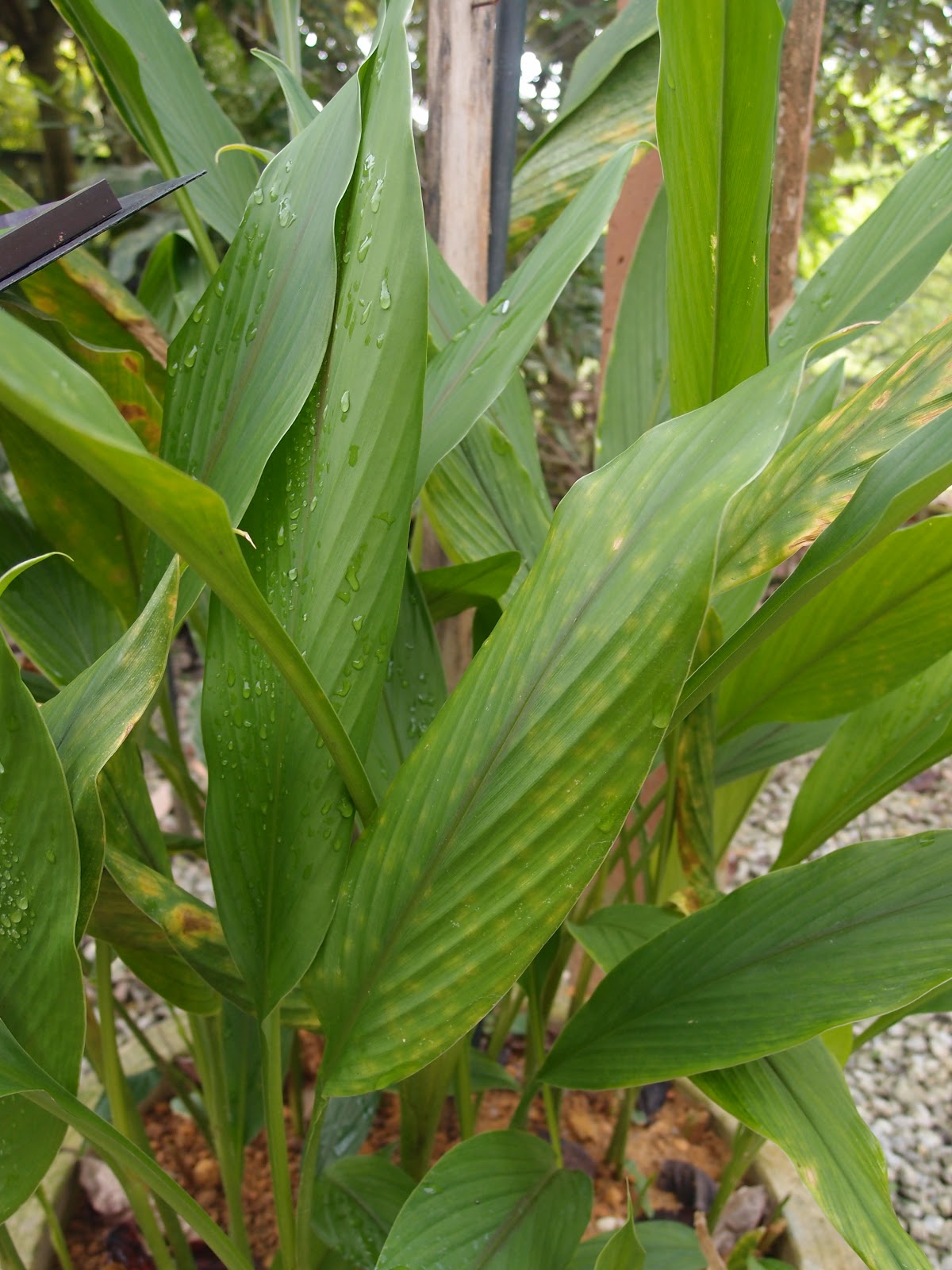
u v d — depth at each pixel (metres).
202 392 0.56
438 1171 0.56
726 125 0.49
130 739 0.57
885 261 0.74
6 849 0.44
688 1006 0.53
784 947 0.53
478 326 0.64
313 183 0.55
